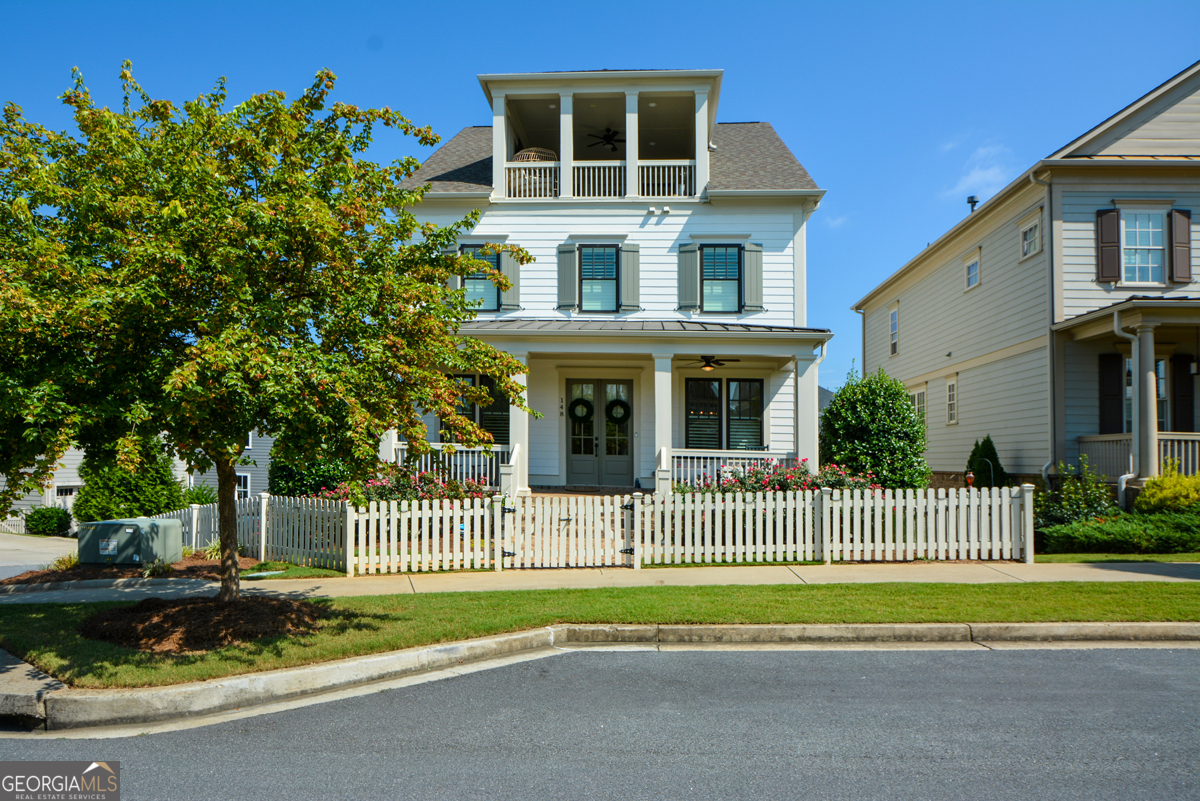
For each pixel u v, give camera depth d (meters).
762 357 16.62
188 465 6.77
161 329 5.89
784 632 7.19
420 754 4.60
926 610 7.67
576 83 17.73
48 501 23.08
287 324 6.10
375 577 10.17
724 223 17.77
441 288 7.24
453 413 6.64
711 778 4.23
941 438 23.12
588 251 17.89
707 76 17.50
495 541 10.70
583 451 18.47
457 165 19.66
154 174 6.31
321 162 7.05
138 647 6.34
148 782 4.24
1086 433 16.42
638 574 10.17
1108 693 5.62
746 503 11.06
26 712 5.24
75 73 6.59
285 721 5.20
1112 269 16.41
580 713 5.30
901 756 4.51
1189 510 12.94
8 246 5.77
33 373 5.47
